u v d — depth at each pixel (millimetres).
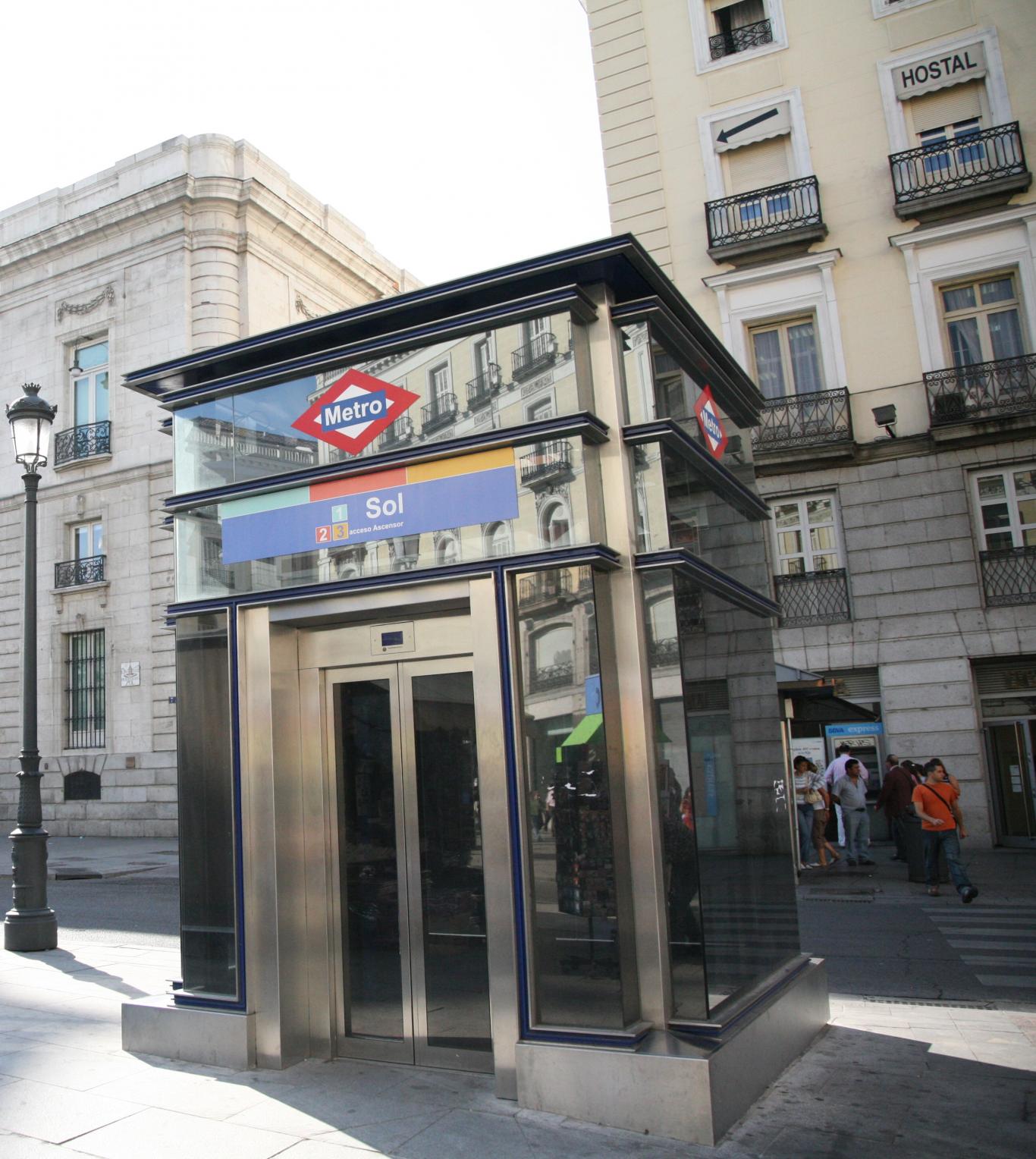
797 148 19828
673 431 4797
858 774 15359
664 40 21094
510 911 4605
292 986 5238
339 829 5430
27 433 10195
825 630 18625
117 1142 4125
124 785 24578
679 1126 4129
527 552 4777
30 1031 6004
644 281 5062
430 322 5246
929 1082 4926
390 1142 4102
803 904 11758
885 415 18031
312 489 5426
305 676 5582
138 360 25609
